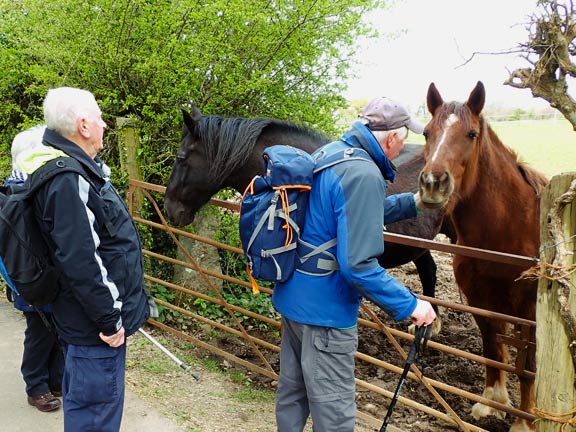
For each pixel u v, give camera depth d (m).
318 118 5.49
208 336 4.87
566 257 2.11
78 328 2.22
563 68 2.55
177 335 4.66
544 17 2.59
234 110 5.25
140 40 5.00
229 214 5.52
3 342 4.19
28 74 5.45
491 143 3.28
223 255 5.64
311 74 5.33
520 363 2.74
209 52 4.78
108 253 2.22
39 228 2.14
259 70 4.95
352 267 2.03
